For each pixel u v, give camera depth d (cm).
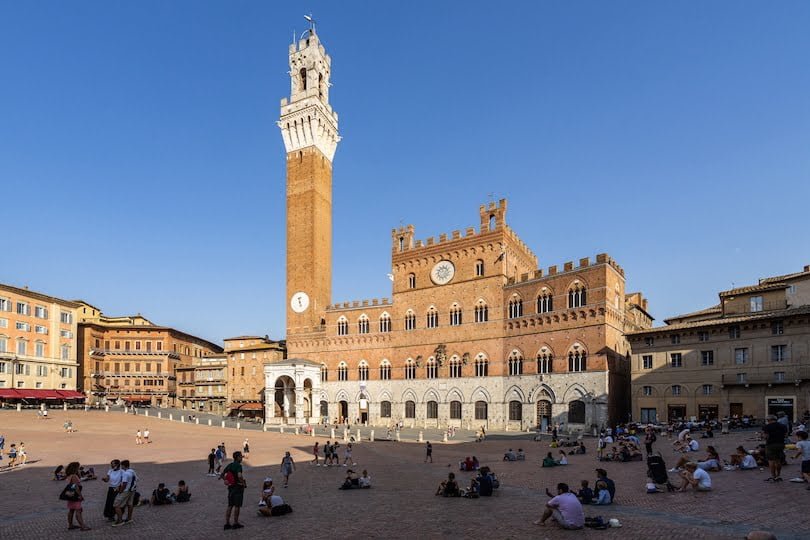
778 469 3328
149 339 16062
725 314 8969
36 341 13062
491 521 2803
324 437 9056
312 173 13562
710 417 7838
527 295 10025
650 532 2411
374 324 12312
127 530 2800
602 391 8575
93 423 9831
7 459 5984
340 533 2642
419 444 8100
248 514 3158
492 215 10931
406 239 12219
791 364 7144
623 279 9650
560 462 5100
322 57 14462
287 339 13338
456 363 10912
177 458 6169
